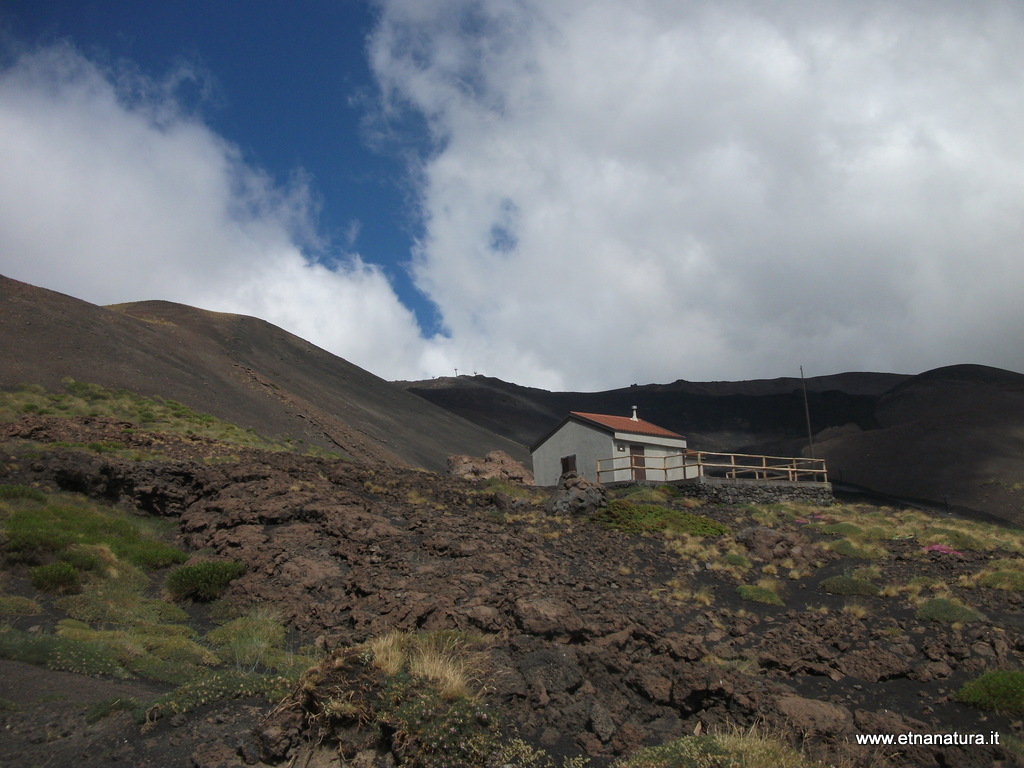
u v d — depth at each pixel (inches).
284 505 828.0
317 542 754.8
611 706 440.1
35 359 1505.9
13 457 807.7
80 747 318.0
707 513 1224.8
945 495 3287.4
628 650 525.7
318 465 1182.9
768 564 885.2
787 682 525.7
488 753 354.9
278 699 376.2
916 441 4094.5
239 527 767.1
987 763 388.5
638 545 941.2
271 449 1425.9
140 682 419.2
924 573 829.2
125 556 665.6
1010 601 707.4
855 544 956.0
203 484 890.7
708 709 442.0
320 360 3993.6
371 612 578.9
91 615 522.0
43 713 342.6
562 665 454.3
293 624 572.7
